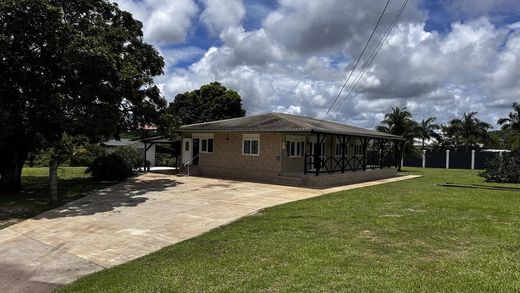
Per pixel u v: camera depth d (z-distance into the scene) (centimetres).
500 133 4966
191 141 2483
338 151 2688
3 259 746
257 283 549
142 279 596
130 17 1938
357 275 566
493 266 606
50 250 803
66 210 1223
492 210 1152
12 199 1441
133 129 1980
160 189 1698
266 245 755
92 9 1706
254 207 1263
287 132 1925
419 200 1362
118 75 1505
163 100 2039
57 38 1370
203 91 4553
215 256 702
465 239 784
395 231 853
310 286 527
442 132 5084
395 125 3562
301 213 1099
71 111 1467
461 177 2756
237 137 2222
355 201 1330
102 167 2048
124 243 850
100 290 562
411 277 556
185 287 550
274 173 2056
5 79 1490
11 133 1343
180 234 920
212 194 1557
